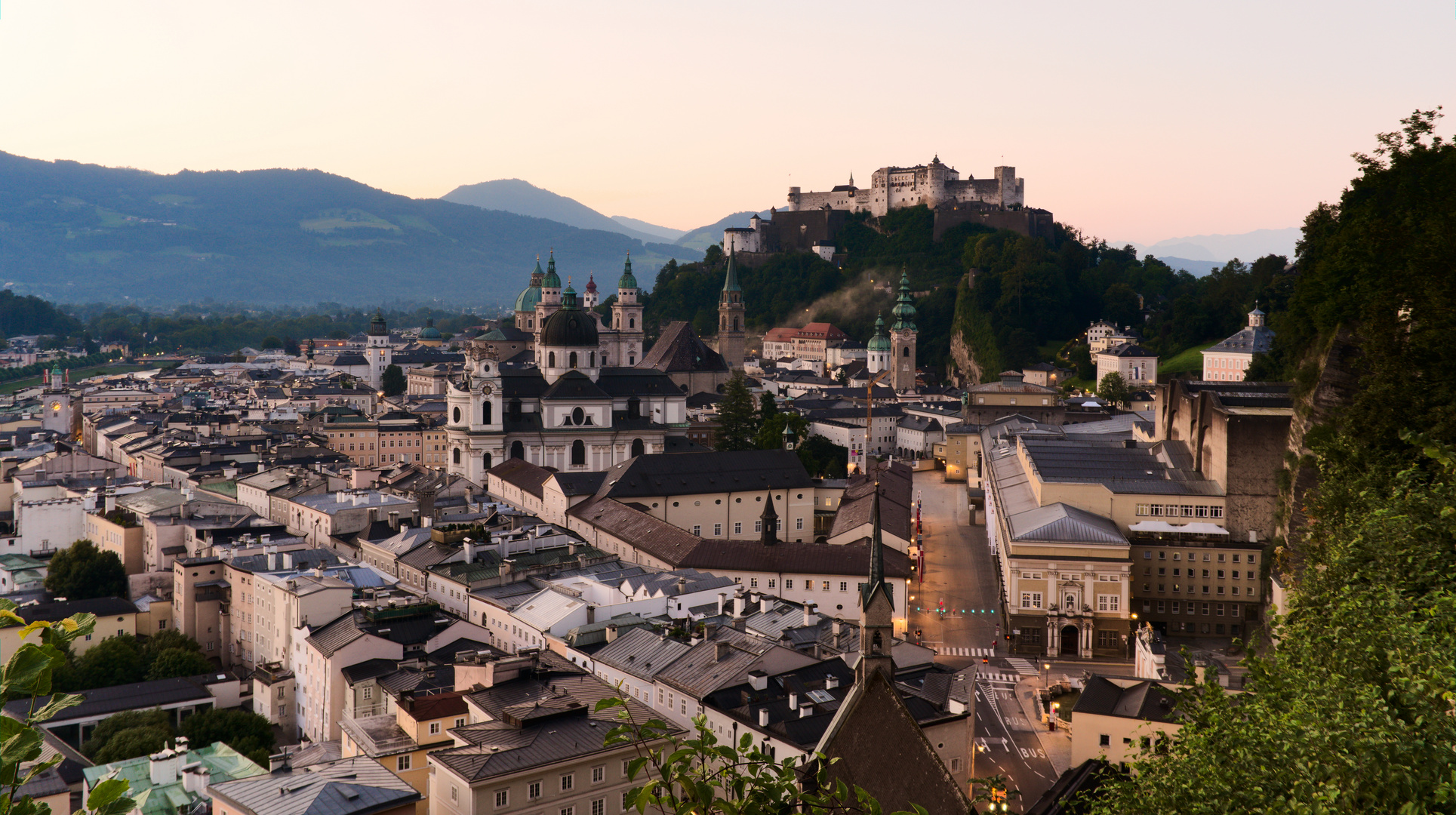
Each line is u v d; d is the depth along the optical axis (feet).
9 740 81.87
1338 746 137.18
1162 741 191.01
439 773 386.32
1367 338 374.84
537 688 455.63
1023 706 584.40
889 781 216.95
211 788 390.01
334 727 533.96
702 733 112.68
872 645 224.94
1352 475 313.32
